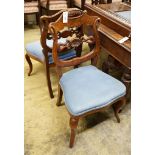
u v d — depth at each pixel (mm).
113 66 2150
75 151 1528
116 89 1506
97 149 1549
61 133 1666
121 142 1604
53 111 1865
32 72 2354
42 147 1553
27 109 1875
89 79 1566
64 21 1408
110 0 2389
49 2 3027
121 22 1691
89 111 1400
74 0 3191
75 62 1617
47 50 1729
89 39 1619
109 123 1760
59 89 1789
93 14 1995
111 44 1660
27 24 3494
